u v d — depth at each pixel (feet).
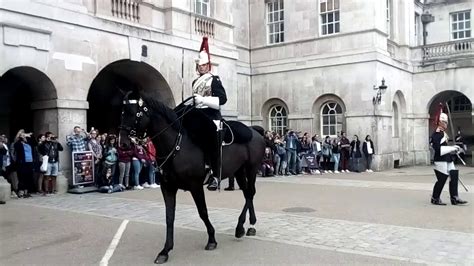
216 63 61.52
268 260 20.10
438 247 21.93
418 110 82.99
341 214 31.09
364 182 52.16
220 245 22.94
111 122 55.42
